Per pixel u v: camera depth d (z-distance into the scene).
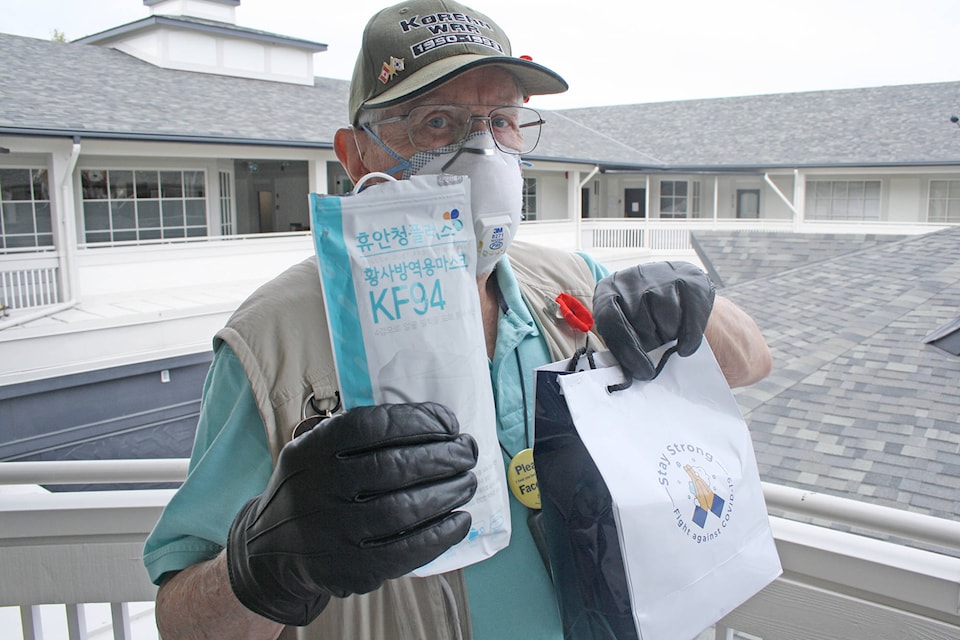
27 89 10.41
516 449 0.99
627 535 0.79
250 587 0.73
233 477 0.90
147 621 2.03
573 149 17.64
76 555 1.39
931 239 6.57
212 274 10.73
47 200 9.84
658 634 0.80
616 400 0.86
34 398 7.82
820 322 4.91
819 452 3.32
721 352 1.09
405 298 0.76
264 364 0.90
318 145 11.09
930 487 2.95
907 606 1.06
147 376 8.66
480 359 0.80
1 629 2.11
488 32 0.99
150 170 11.07
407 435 0.68
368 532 0.65
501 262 1.07
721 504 0.88
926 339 4.39
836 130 19.73
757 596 1.17
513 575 0.97
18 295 9.00
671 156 20.22
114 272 9.82
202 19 14.40
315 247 0.77
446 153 0.95
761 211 20.06
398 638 0.94
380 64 0.97
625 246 17.97
